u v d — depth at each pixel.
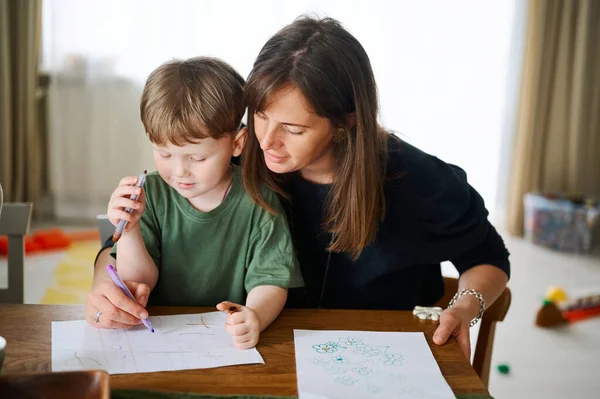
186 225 1.12
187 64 1.03
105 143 3.75
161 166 1.04
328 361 0.93
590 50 3.87
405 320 1.08
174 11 3.64
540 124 3.88
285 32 1.04
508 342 2.56
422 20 3.74
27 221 1.24
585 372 2.36
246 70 3.71
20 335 0.96
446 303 1.38
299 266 1.14
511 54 3.80
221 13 3.66
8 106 3.55
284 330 1.02
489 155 3.92
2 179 3.62
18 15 3.51
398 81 3.80
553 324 2.72
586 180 4.05
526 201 3.85
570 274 3.36
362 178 1.11
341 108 1.04
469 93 3.84
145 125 1.01
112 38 3.65
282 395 0.84
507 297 1.26
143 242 1.10
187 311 1.08
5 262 3.08
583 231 3.72
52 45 3.63
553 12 3.74
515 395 2.18
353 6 3.69
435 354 0.97
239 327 0.96
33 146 3.65
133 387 0.84
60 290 2.81
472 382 0.90
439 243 1.26
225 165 1.04
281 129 1.03
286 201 1.22
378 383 0.88
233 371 0.89
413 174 1.24
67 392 0.73
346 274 1.27
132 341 0.96
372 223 1.16
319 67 1.00
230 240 1.14
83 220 3.80
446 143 3.89
